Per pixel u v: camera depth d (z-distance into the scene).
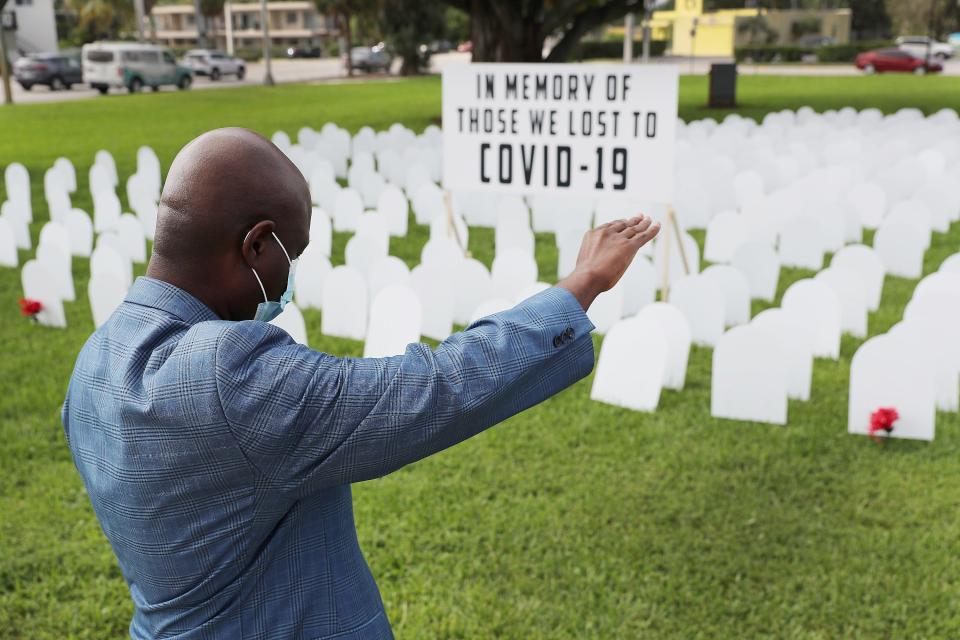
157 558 1.13
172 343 1.12
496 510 3.88
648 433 4.51
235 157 1.14
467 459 4.35
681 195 8.80
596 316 5.70
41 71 35.09
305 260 6.46
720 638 3.07
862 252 6.03
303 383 1.07
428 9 41.91
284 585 1.18
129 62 33.44
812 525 3.68
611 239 1.27
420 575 3.46
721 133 11.95
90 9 55.31
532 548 3.59
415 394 1.07
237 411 1.05
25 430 4.76
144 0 47.16
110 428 1.12
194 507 1.10
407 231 9.03
